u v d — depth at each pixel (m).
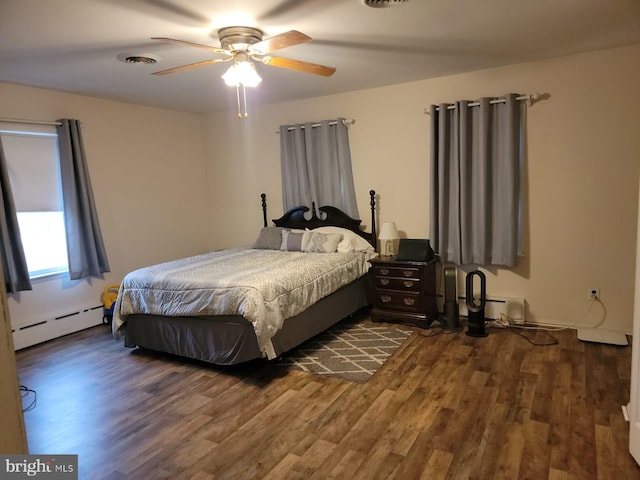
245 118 5.49
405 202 4.56
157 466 2.20
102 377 3.29
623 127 3.54
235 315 3.20
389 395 2.82
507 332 3.86
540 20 2.74
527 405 2.63
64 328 4.26
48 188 4.17
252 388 3.01
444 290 4.33
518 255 3.98
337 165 4.84
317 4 2.38
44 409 2.82
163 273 3.63
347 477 2.06
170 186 5.42
